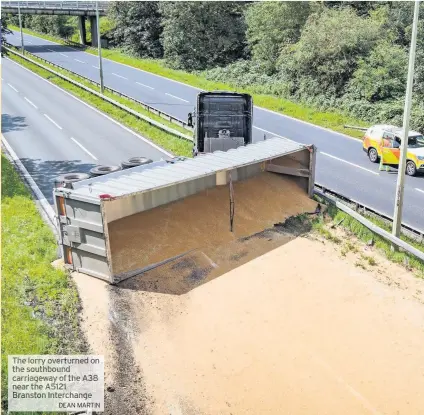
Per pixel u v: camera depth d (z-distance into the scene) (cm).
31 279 1145
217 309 1116
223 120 1884
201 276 1241
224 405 858
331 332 1065
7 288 1095
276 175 1778
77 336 992
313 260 1362
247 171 1711
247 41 5047
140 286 1170
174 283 1197
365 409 862
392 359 995
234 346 1002
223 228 1446
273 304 1150
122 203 1359
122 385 888
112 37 6419
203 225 1431
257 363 957
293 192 1712
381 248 1473
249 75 4375
